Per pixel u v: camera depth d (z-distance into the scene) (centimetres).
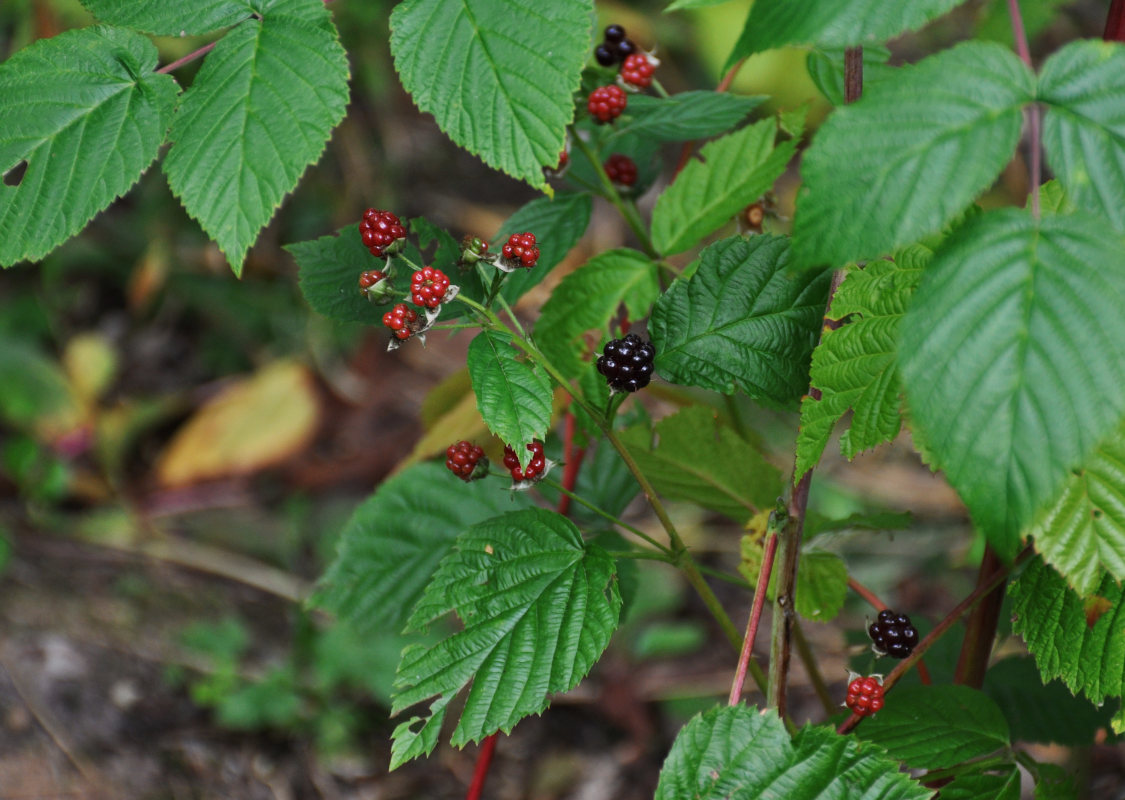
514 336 101
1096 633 102
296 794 159
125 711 164
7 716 158
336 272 106
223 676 170
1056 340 90
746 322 105
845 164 92
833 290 102
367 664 174
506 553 103
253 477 221
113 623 180
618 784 167
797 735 100
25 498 206
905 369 91
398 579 117
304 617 178
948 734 107
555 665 101
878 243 91
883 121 92
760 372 105
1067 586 103
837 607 112
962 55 92
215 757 161
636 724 177
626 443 115
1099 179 91
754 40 94
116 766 155
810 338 105
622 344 102
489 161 97
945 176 91
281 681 172
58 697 162
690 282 106
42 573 189
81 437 219
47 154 98
